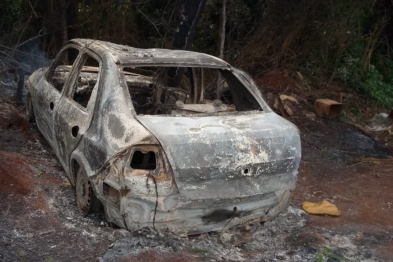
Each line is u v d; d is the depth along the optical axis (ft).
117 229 14.87
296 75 36.27
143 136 13.44
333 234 17.02
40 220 15.17
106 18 34.76
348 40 38.83
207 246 14.60
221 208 14.14
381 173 24.44
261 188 14.38
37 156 20.33
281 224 17.10
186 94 19.76
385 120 33.83
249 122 15.26
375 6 41.81
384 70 42.50
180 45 25.36
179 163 13.35
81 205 15.97
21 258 13.08
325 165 24.89
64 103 17.69
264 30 36.50
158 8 36.11
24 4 33.47
